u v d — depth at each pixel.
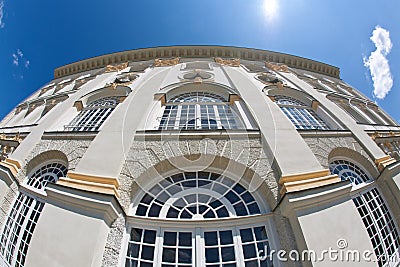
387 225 6.52
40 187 7.28
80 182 5.85
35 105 13.88
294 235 5.11
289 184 5.88
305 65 19.20
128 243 5.24
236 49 18.02
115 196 5.52
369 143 8.39
